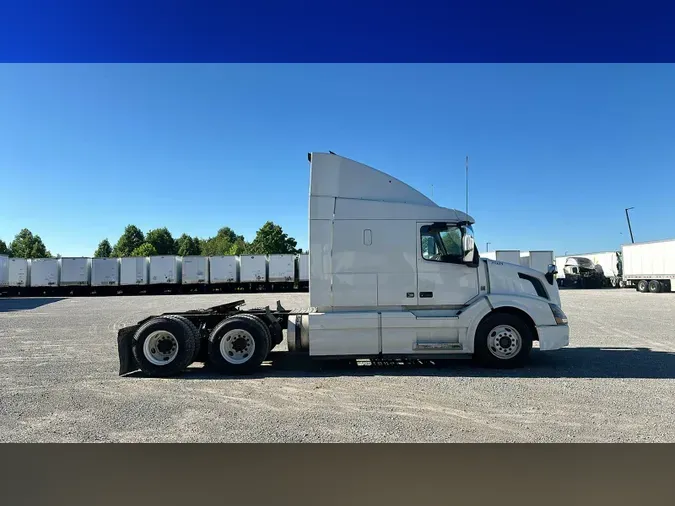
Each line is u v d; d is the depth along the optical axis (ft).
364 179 25.68
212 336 24.44
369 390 20.34
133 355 24.29
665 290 107.34
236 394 19.89
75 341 36.22
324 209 25.40
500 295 24.84
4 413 17.15
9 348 32.73
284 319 27.43
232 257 127.95
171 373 23.68
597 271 138.21
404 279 25.21
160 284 126.52
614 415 16.46
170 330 23.84
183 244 308.81
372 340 24.54
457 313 25.04
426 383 21.52
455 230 25.54
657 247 107.14
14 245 256.11
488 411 17.01
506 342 24.71
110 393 20.18
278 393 19.99
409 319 24.48
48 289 127.24
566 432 14.79
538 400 18.44
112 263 124.77
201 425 15.72
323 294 25.18
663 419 15.98
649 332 39.19
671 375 22.91
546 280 25.94
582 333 38.63
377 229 25.34
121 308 74.84
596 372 23.65
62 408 17.80
